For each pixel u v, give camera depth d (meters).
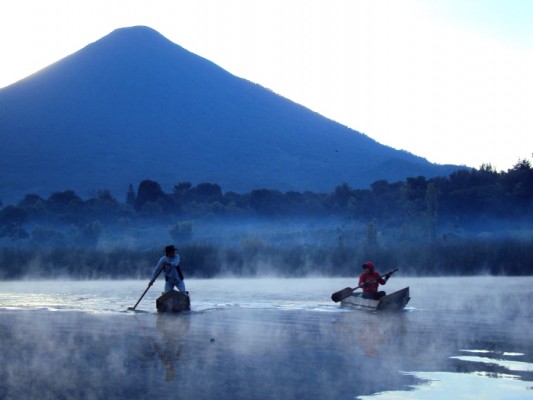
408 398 9.73
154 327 17.16
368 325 17.53
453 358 12.62
